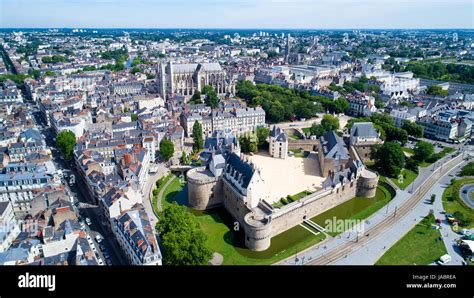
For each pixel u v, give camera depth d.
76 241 181.75
